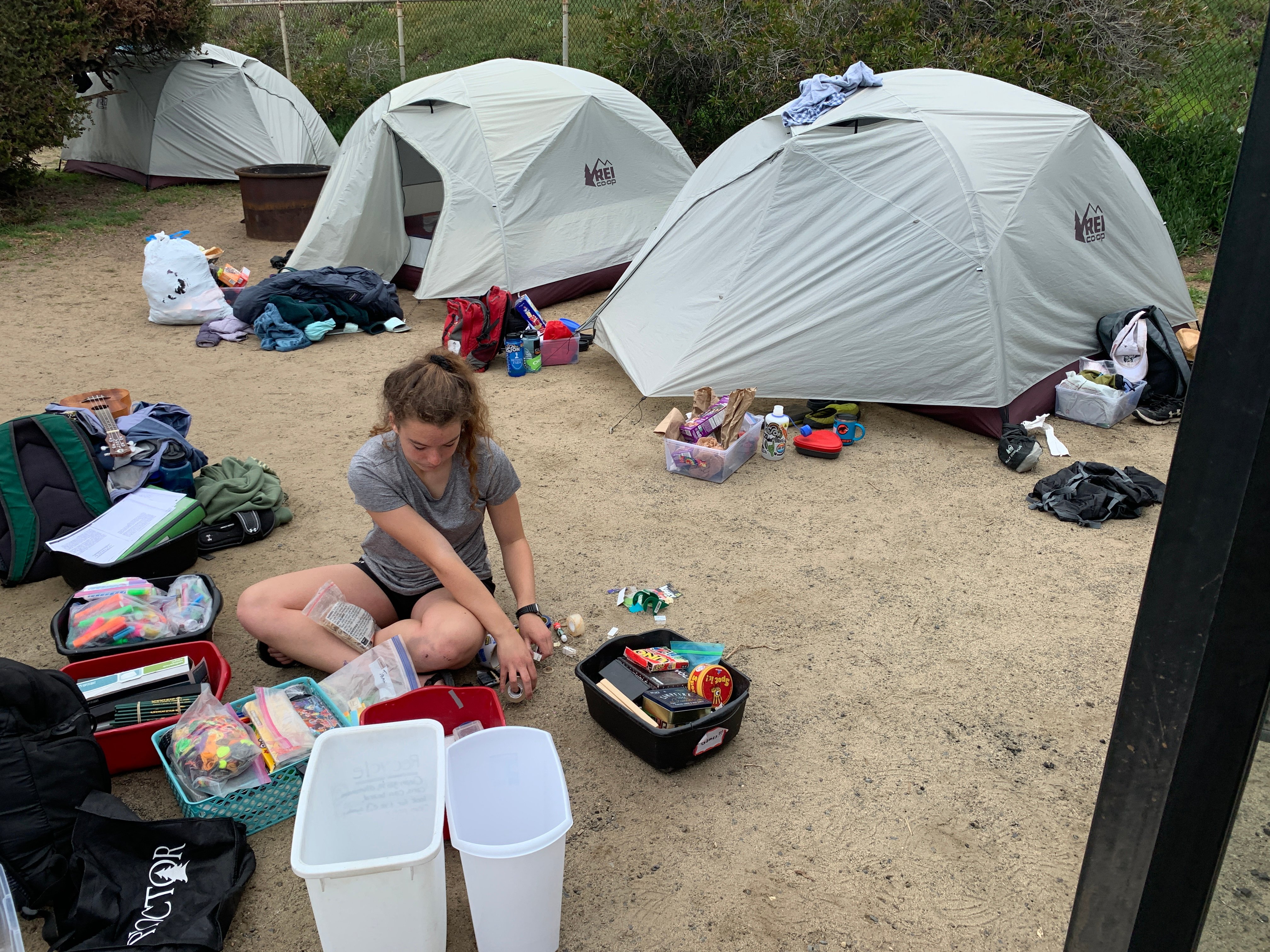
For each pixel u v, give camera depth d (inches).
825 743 106.4
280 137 448.5
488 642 117.0
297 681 103.6
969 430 195.8
